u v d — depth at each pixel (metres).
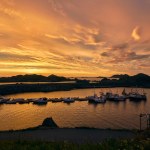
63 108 148.12
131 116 120.12
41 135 28.48
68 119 114.69
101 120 111.25
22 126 102.00
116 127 94.81
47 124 44.22
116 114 128.12
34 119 116.00
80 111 137.12
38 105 159.88
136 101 183.38
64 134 29.22
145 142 8.90
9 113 132.12
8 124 105.94
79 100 181.38
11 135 28.16
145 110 143.00
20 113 132.00
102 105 162.00
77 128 33.88
